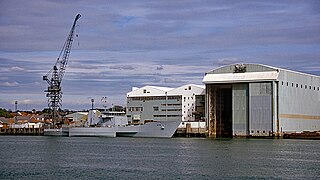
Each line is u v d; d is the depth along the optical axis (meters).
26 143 181.00
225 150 138.62
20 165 99.94
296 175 85.06
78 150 140.75
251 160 108.81
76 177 82.81
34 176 83.88
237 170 90.94
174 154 125.31
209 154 124.75
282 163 103.00
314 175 85.25
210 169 92.31
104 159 112.44
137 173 87.31
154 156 119.81
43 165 99.94
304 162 105.38
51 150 141.12
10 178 81.62
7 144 174.00
